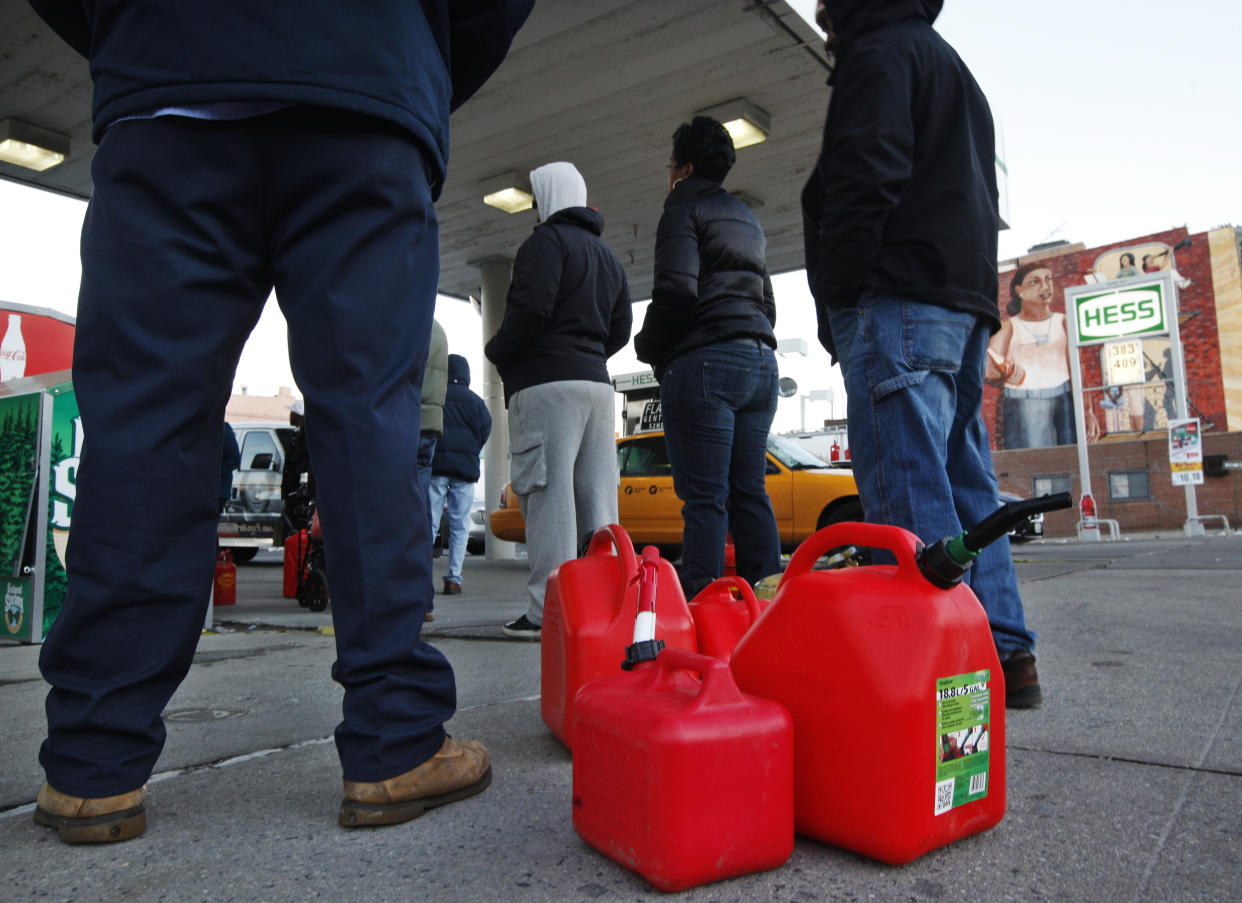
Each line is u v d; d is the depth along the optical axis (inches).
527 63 271.9
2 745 68.9
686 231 112.4
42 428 132.7
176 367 48.9
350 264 51.0
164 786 58.0
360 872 43.7
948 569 44.4
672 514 316.8
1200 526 740.7
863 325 78.2
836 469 301.3
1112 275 1222.3
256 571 379.2
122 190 49.3
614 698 45.6
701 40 262.8
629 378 537.3
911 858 43.3
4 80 276.8
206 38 47.9
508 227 408.5
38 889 41.9
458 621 152.8
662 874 40.4
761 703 44.1
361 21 50.2
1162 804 51.4
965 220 78.2
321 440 51.1
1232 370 1140.5
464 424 221.3
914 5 78.5
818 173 85.8
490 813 52.2
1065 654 103.5
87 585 48.0
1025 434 1267.2
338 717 78.2
